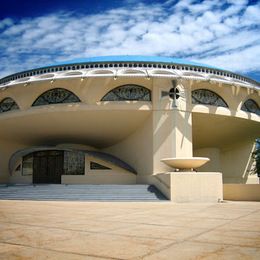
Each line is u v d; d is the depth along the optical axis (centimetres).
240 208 1563
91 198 2089
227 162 3762
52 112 2723
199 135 3119
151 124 2605
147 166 2625
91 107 2644
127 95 2656
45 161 3139
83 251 615
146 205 1719
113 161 2902
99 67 2702
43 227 917
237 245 672
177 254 593
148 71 2556
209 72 2798
